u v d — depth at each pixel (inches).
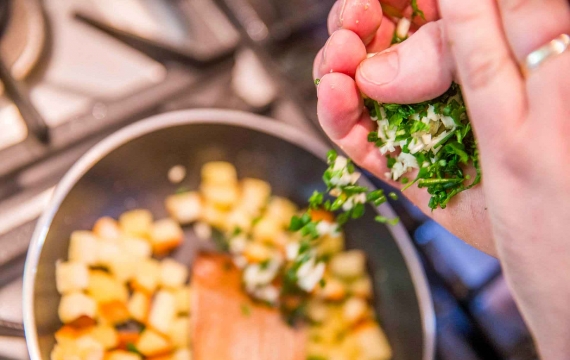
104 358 20.5
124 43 23.6
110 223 22.0
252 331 21.4
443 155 17.4
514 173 14.9
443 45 16.0
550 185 14.6
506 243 15.6
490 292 22.5
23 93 21.2
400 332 22.3
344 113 17.6
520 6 14.5
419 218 23.1
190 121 22.1
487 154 15.1
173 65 23.8
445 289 22.6
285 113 24.0
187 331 21.6
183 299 22.0
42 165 21.7
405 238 21.6
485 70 14.7
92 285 21.1
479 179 17.2
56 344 20.0
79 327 20.5
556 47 14.1
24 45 22.7
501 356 22.0
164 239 22.4
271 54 24.5
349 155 18.7
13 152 21.4
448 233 23.1
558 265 15.2
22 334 19.7
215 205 23.4
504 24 14.6
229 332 21.3
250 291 22.1
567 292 15.3
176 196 23.3
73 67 23.3
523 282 15.8
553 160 14.5
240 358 21.1
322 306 22.5
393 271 22.3
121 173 22.2
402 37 18.8
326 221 21.4
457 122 17.0
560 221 14.8
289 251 22.5
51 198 20.6
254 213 23.4
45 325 19.8
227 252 23.0
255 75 24.4
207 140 22.8
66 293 20.7
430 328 20.8
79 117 22.2
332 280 22.8
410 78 16.4
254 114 23.5
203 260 22.2
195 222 23.3
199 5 24.9
